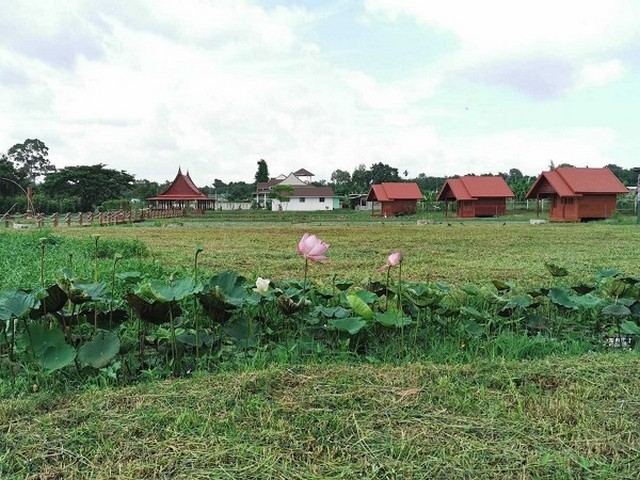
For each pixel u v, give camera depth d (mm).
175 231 20328
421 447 1985
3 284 5059
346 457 1928
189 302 3830
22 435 2082
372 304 3812
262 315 3594
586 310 4254
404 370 2801
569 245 13086
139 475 1804
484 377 2682
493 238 15711
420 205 52594
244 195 83375
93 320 3264
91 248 9438
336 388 2510
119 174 62438
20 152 73438
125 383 2789
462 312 3678
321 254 3348
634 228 21438
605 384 2590
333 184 92000
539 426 2156
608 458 1937
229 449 1955
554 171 31125
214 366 3035
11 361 2943
